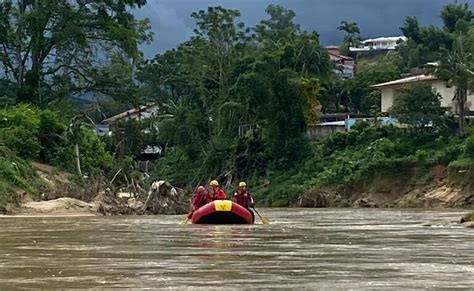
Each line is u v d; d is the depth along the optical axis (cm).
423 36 9119
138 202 4088
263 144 6969
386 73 8394
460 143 5978
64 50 5875
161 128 7575
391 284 1019
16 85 5897
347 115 7856
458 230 2331
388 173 5994
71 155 5078
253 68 6919
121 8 5966
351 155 6378
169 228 2472
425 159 5919
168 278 1084
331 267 1231
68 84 5944
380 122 6669
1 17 5781
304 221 3064
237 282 1042
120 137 7912
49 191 4247
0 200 3781
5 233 2234
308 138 7000
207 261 1327
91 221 3050
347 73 11269
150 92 8538
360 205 5922
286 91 6794
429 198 5681
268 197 6500
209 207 2734
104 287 991
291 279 1075
